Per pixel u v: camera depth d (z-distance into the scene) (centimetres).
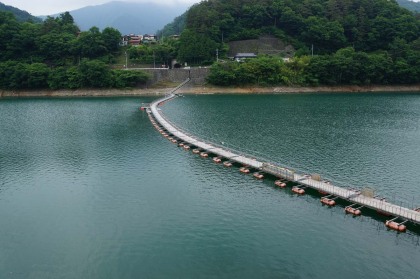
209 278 3981
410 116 12219
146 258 4356
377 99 16400
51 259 4391
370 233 4834
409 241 4638
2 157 8319
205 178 6769
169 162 7738
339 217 5262
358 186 6238
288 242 4631
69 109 14900
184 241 4691
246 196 5978
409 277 3931
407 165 7300
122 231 4978
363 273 4009
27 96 19462
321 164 7425
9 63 19988
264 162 7244
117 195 6122
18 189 6475
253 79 19750
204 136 9838
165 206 5681
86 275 4078
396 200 5650
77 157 8238
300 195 5994
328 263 4197
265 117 12350
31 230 5072
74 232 4988
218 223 5128
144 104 15538
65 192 6300
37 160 8069
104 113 13862
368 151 8281
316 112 13138
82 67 19412
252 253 4406
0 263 4334
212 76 19388
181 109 14162
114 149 8831
